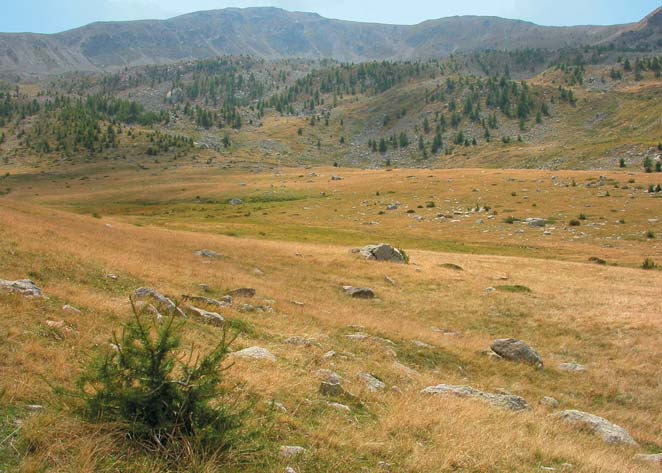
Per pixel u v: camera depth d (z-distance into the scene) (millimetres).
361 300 31203
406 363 18484
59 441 6262
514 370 20312
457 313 30641
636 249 74625
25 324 11148
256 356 12727
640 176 136875
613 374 21594
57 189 196375
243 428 7289
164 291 20656
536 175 150875
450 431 9719
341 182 168125
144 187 185875
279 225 100125
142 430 6473
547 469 8867
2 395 7070
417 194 133750
